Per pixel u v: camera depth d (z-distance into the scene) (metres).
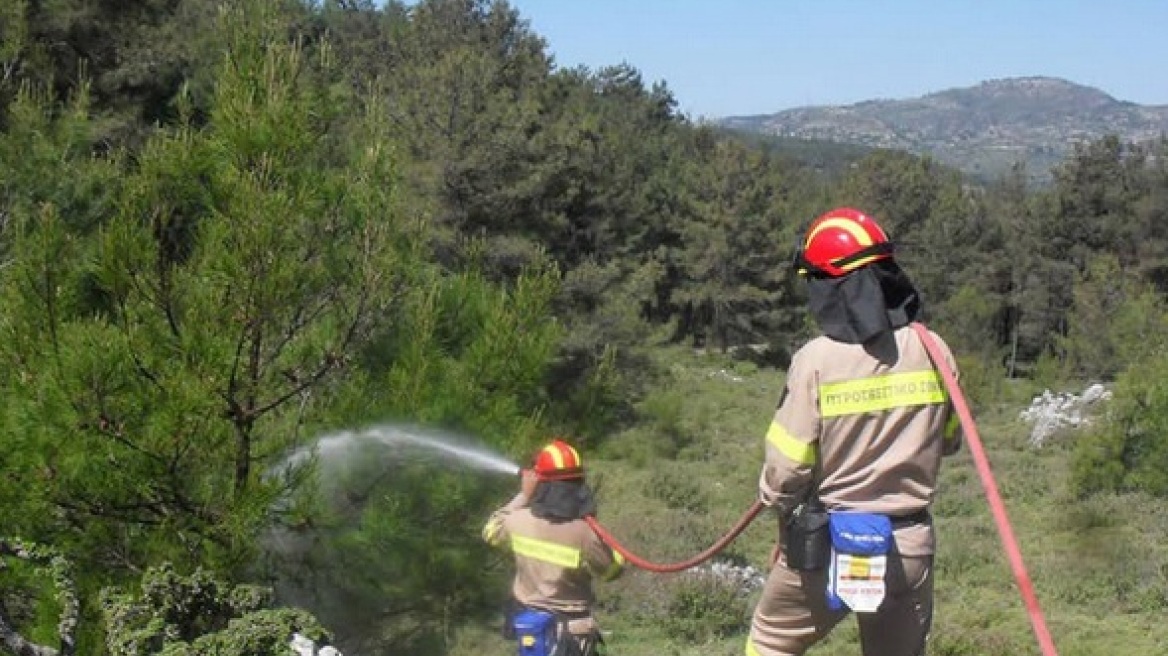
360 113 9.55
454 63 29.86
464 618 7.92
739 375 50.34
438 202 28.38
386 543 7.25
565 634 5.50
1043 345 62.22
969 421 3.28
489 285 8.95
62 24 18.23
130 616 4.36
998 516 3.10
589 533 5.55
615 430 29.50
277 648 4.09
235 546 6.88
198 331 6.75
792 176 82.94
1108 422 24.12
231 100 7.09
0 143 8.48
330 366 7.57
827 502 3.45
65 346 6.59
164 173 7.09
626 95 78.44
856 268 3.43
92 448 6.51
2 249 8.05
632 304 32.12
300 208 7.08
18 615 6.46
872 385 3.38
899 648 3.54
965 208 65.94
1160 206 63.03
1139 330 34.75
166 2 21.06
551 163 30.33
